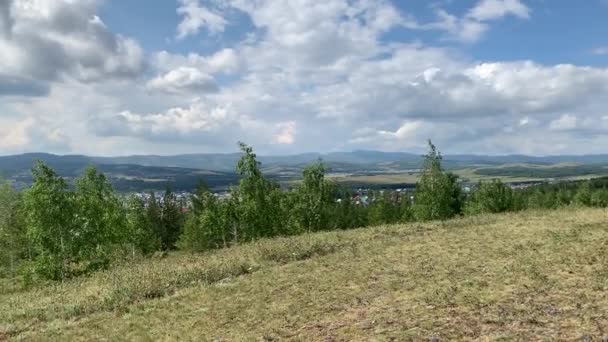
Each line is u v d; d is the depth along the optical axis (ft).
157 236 271.69
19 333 57.00
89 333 52.70
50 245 107.65
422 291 51.26
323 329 43.75
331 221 175.94
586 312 38.81
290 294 57.57
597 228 73.92
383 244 83.25
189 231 215.51
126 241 144.15
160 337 48.39
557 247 63.10
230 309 54.75
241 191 142.92
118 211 140.56
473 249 68.95
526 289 46.98
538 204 276.21
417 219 164.35
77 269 121.90
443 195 156.46
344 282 59.62
